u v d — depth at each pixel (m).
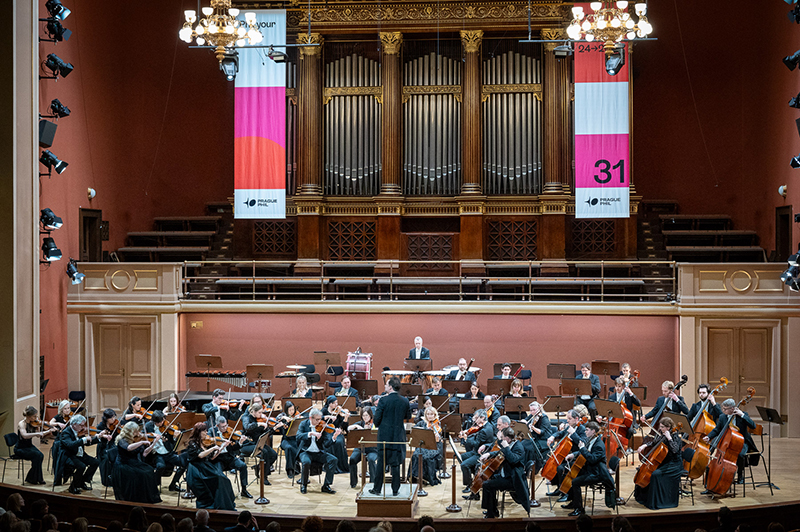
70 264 15.04
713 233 17.27
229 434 10.23
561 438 10.55
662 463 10.20
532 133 17.34
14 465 12.24
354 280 16.50
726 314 14.46
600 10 11.39
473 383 12.65
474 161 17.33
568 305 15.23
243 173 16.19
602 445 9.91
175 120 19.34
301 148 17.64
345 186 17.70
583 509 9.97
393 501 9.30
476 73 17.30
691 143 18.67
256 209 16.19
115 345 15.66
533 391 15.51
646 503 10.25
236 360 15.98
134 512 7.55
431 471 11.38
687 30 18.62
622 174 15.72
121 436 10.06
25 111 12.78
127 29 18.34
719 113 18.48
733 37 18.34
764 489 11.06
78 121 15.95
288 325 15.92
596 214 15.78
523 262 16.67
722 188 18.50
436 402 11.55
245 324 15.99
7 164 12.37
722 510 7.72
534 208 17.36
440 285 17.05
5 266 12.40
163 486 11.40
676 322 15.05
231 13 11.55
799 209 15.07
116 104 17.72
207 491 9.64
